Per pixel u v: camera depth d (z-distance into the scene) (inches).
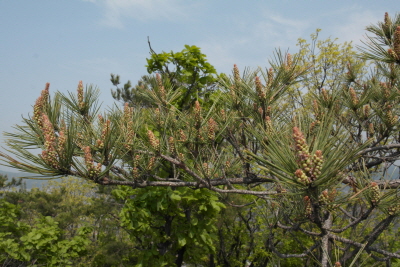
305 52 332.5
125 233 410.9
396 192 78.9
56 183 814.5
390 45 119.7
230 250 479.2
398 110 125.6
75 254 309.3
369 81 137.8
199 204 237.9
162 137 119.8
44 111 105.3
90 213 483.8
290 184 66.6
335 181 67.4
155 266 244.4
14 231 306.3
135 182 111.9
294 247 327.9
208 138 116.8
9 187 687.1
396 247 217.5
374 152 137.1
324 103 119.1
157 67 217.0
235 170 136.3
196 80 214.5
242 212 396.2
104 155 102.2
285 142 68.7
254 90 114.4
